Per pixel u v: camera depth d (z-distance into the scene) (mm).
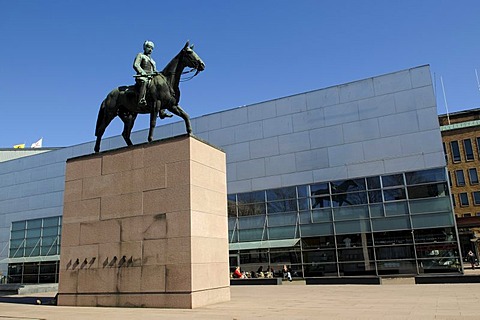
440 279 25750
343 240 31531
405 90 31391
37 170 48906
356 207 31516
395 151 30922
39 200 47875
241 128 37250
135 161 15250
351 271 30750
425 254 28625
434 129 29984
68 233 15914
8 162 51250
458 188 70688
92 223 15484
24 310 13469
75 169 16484
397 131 31109
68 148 47344
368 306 13000
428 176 29547
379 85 32344
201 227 14211
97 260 15016
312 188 33469
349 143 32656
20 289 25594
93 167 16094
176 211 14031
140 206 14727
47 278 44812
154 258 13977
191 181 14117
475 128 70812
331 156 33156
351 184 32031
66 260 15680
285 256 33438
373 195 31109
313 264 32219
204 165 15016
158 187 14562
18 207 49094
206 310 12391
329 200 32625
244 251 35125
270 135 35906
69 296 15242
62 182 46875
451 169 71625
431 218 28922
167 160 14656
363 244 30766
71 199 16219
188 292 13172
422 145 30125
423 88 30844
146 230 14383
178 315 11195
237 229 35750
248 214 35562
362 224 31078
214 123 38500
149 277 13891
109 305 14352
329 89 34219
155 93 15625
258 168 35875
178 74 15977
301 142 34562
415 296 16594
